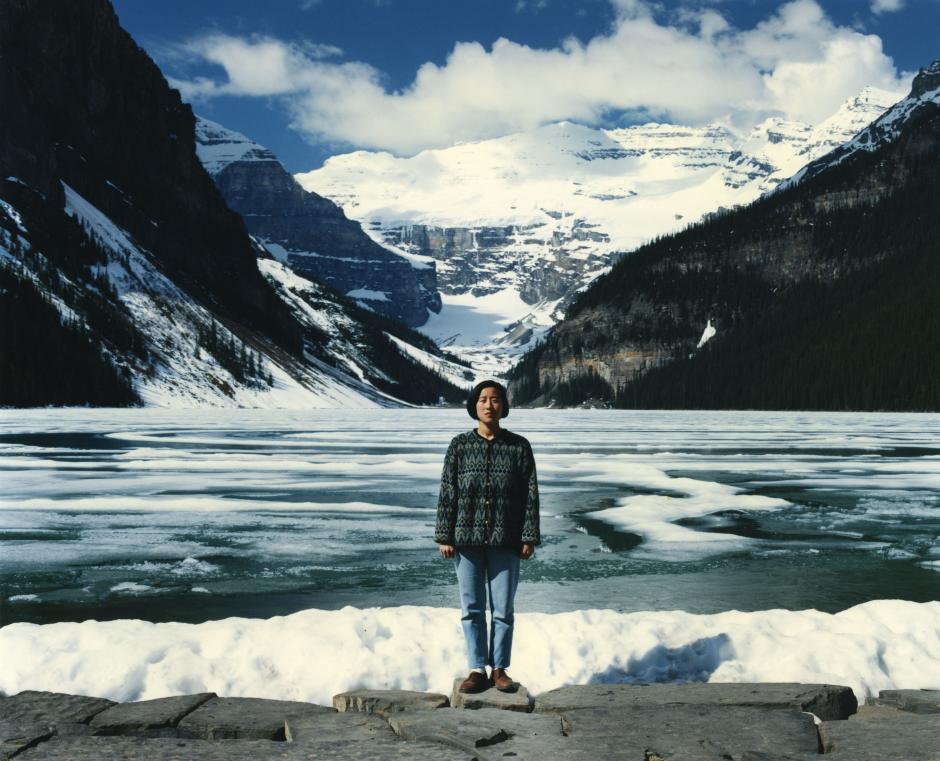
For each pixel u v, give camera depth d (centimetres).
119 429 6266
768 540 1642
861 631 776
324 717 583
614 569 1355
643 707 598
